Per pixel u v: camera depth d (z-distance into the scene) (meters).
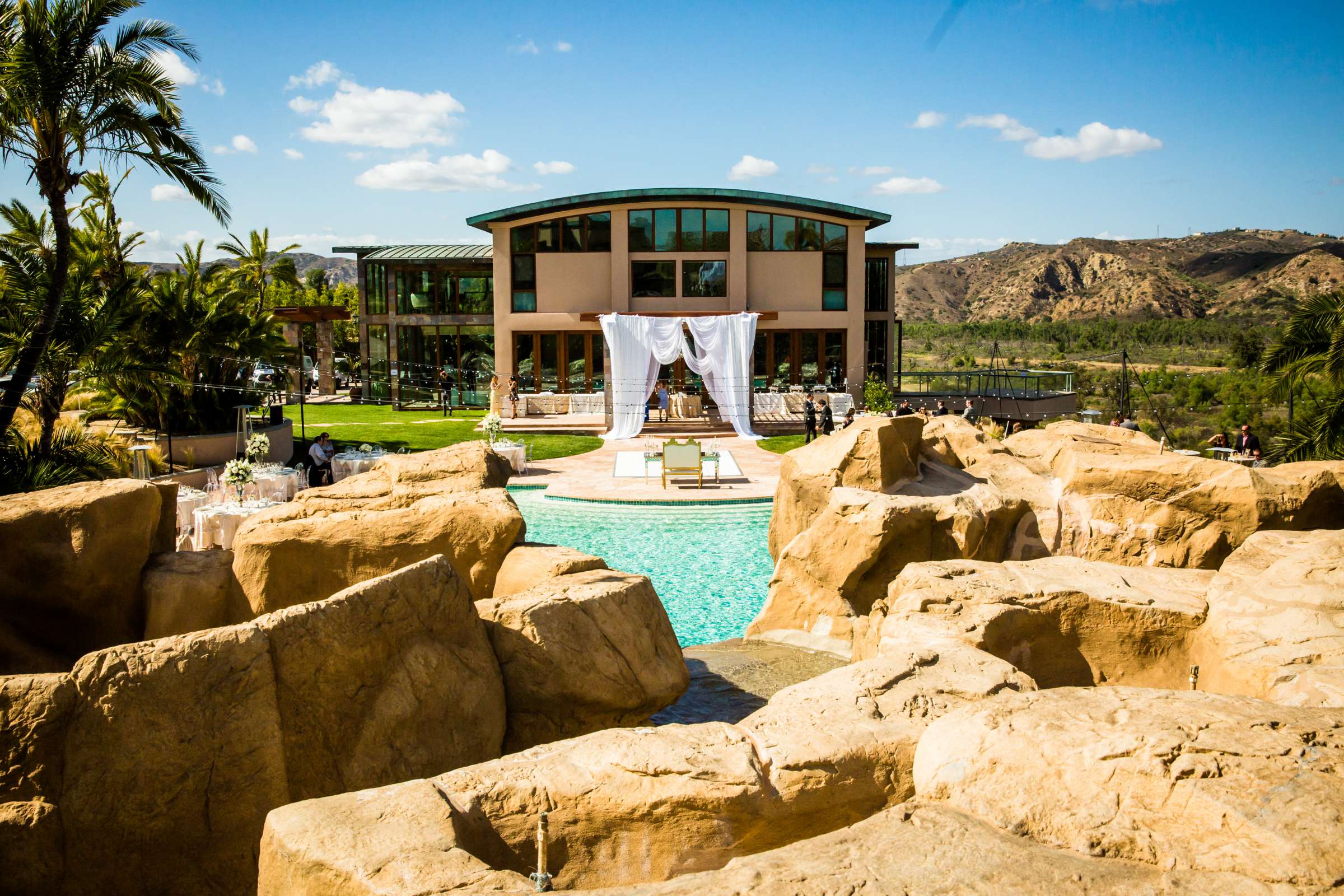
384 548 8.21
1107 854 3.02
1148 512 9.37
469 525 8.25
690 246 34.62
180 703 4.86
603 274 35.06
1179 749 3.31
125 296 17.17
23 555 6.98
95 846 4.63
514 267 35.22
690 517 18.14
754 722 4.57
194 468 19.03
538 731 6.61
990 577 7.05
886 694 4.85
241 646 5.08
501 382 35.31
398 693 5.68
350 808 3.75
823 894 2.84
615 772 4.14
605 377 31.06
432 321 40.00
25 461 13.84
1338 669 5.23
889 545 9.46
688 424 31.70
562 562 7.89
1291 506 8.77
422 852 3.41
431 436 28.47
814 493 10.98
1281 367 18.38
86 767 4.63
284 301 48.69
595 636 6.85
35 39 14.52
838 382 35.91
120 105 15.58
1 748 4.54
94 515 7.14
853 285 35.38
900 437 11.02
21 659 6.77
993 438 13.44
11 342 15.51
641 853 4.04
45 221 21.55
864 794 4.27
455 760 5.87
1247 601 6.17
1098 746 3.41
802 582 10.02
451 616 6.16
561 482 21.36
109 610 7.41
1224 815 3.00
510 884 3.22
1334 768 3.18
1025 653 6.60
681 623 11.87
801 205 34.34
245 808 4.98
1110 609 6.60
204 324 20.97
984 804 3.35
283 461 22.83
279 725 5.14
